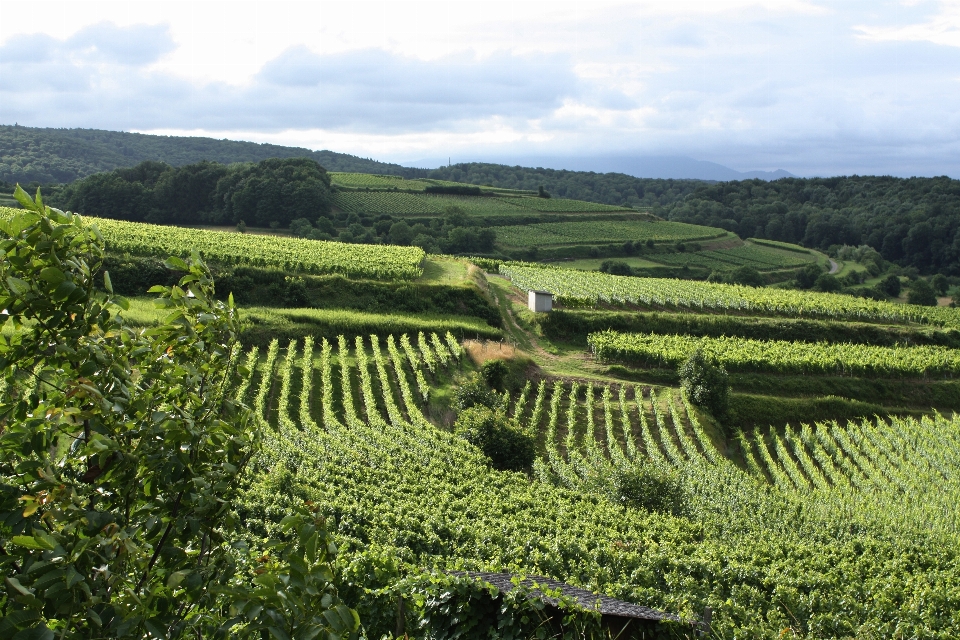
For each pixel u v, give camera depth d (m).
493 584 10.39
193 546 5.95
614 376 48.00
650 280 73.56
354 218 118.56
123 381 5.48
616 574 19.56
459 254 109.50
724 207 178.88
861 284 110.56
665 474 30.25
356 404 39.75
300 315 48.12
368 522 21.98
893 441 42.72
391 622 11.47
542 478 32.81
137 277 49.88
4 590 4.64
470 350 47.25
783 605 18.16
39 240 4.95
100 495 5.53
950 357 53.81
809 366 49.75
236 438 5.89
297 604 4.93
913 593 19.03
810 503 31.45
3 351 5.03
